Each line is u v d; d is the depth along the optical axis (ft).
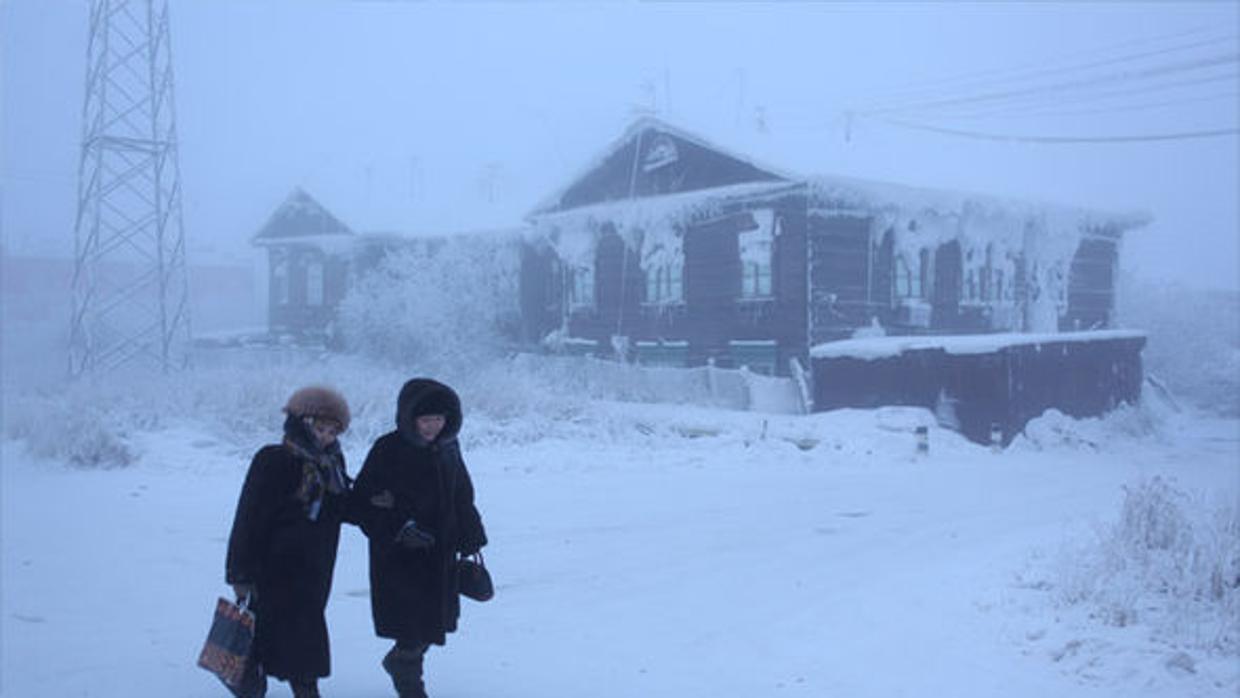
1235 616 24.21
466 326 121.90
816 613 26.58
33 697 18.48
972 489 54.29
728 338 109.29
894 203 106.32
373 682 19.71
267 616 16.44
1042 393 87.35
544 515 42.91
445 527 17.39
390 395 65.31
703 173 112.88
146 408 61.21
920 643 23.52
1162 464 72.38
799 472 60.80
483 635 24.25
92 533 36.06
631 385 101.35
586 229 125.08
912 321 109.70
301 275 164.66
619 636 24.25
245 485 16.62
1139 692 20.04
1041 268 124.36
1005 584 28.45
